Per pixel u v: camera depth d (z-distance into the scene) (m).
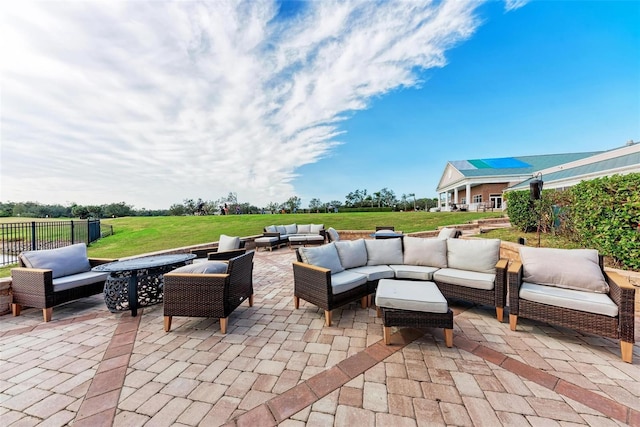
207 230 12.51
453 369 2.07
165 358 2.30
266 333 2.77
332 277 3.38
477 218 12.50
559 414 1.59
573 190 4.49
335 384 1.91
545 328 2.79
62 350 2.46
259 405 1.71
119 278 3.34
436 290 2.69
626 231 3.44
